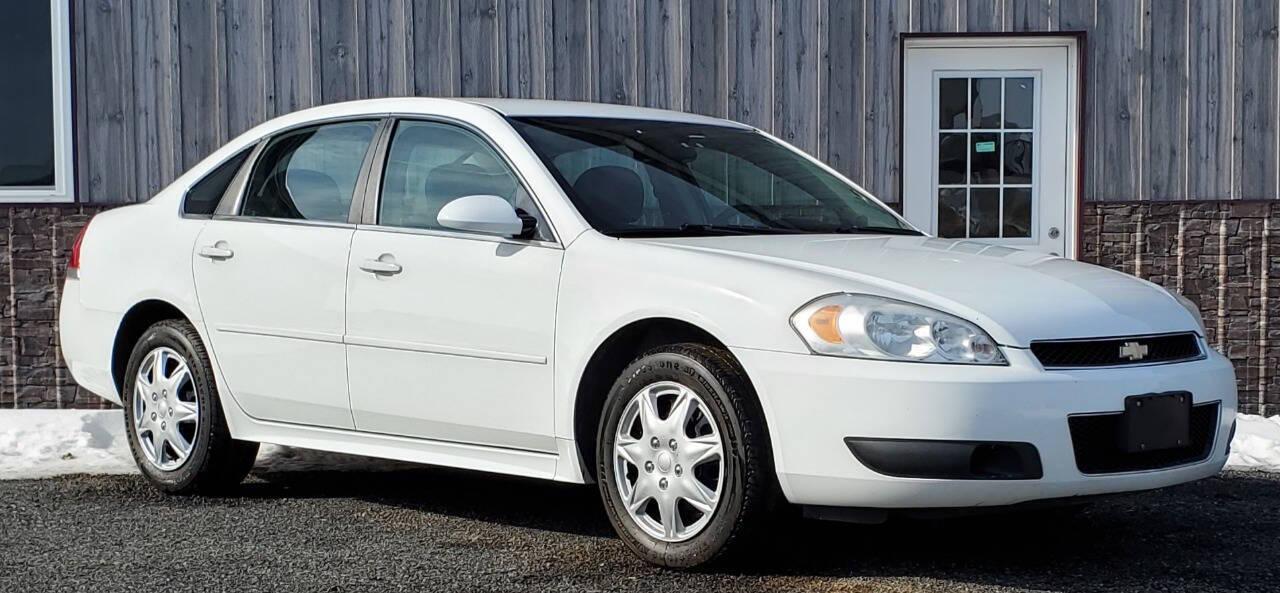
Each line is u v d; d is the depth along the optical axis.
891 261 4.38
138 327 5.86
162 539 4.70
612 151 4.95
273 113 8.52
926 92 8.68
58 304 8.63
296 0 8.50
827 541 4.65
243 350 5.33
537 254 4.57
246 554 4.48
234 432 5.42
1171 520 5.09
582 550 4.54
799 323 4.02
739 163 5.24
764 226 4.89
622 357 4.51
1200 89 8.62
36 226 8.59
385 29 8.51
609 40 8.53
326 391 5.10
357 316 4.97
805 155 5.58
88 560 4.40
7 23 8.54
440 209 4.89
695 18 8.53
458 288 4.72
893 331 3.94
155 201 5.84
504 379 4.61
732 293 4.14
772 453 4.07
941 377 3.87
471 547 4.58
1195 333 4.40
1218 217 8.65
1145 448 4.07
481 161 4.89
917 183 8.71
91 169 8.56
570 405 4.45
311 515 5.13
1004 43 8.65
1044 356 3.99
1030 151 8.71
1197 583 4.16
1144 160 8.64
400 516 5.12
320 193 5.26
